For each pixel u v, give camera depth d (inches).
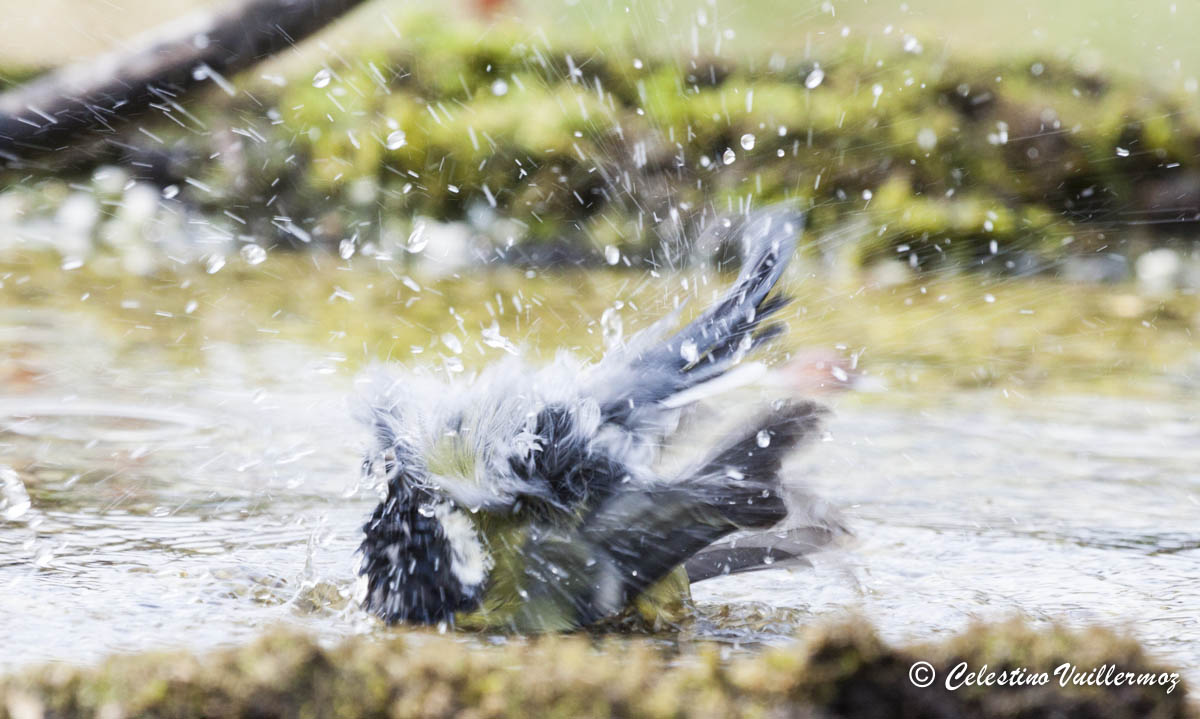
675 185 661.3
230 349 479.5
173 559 266.8
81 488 320.5
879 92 673.0
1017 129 705.0
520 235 652.7
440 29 726.5
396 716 168.2
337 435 370.9
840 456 366.3
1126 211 697.0
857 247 645.3
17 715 167.6
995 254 660.7
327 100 689.6
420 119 685.9
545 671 175.3
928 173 682.8
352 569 256.8
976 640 177.9
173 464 342.6
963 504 321.1
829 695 169.3
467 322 532.4
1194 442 390.0
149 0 714.8
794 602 249.9
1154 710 170.4
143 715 167.6
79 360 455.2
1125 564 277.7
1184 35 772.6
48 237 645.9
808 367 371.2
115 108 286.5
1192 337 552.7
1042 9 797.2
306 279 606.5
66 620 225.6
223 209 661.9
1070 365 497.4
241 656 174.9
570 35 729.6
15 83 637.9
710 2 745.6
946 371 477.7
